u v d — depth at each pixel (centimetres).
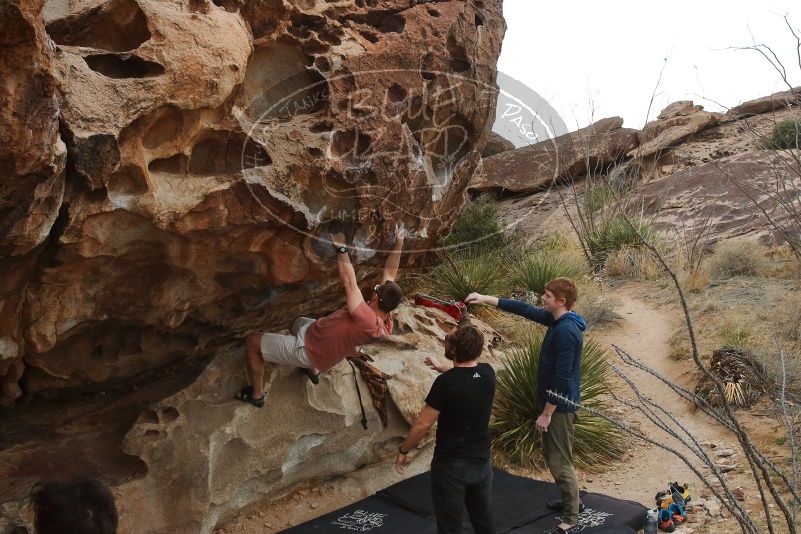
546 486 609
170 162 423
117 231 409
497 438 705
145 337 520
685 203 1501
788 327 862
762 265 1134
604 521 542
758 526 543
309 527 543
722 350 791
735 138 1939
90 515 227
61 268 410
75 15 383
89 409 560
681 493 590
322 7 501
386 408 614
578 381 523
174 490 504
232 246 461
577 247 1405
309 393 568
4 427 533
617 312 1052
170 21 393
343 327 502
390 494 592
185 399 527
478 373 454
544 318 539
